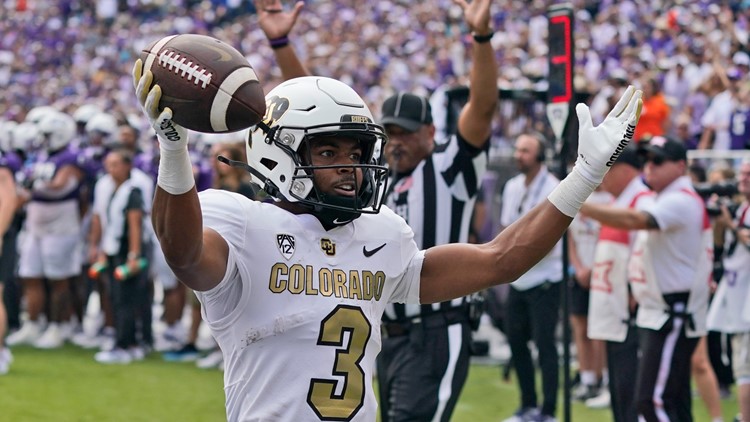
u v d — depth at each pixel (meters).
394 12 22.34
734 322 7.30
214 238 3.03
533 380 7.82
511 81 13.25
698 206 6.22
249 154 3.33
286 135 3.19
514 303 7.83
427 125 5.35
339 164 3.20
